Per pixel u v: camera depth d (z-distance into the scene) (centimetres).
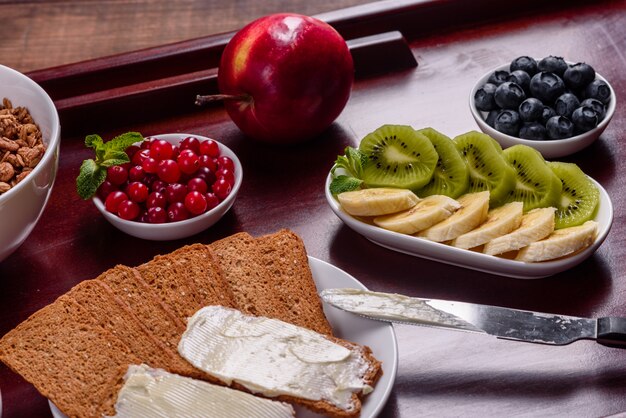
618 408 72
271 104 85
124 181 83
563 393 73
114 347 73
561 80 86
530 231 77
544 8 101
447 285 79
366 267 81
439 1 98
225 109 92
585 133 85
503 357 75
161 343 73
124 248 82
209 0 114
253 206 85
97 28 111
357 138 90
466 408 73
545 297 78
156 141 84
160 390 70
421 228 79
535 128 85
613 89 93
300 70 84
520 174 82
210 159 84
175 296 75
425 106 92
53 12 112
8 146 80
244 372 71
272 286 76
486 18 100
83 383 71
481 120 87
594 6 101
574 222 79
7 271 81
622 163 86
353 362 71
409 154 83
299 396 70
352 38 98
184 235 82
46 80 92
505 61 96
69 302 75
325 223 84
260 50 84
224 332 73
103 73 93
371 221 81
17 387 74
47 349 73
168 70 94
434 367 74
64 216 85
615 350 75
